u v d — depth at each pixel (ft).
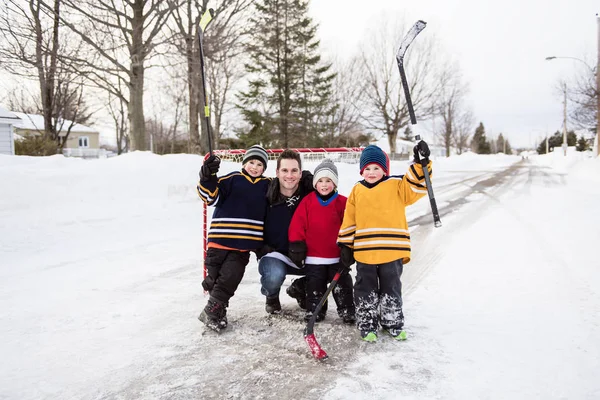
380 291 9.96
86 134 141.59
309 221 10.51
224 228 10.41
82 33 36.65
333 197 10.64
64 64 37.11
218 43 40.57
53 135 59.11
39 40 34.14
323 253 10.51
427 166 9.36
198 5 39.58
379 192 9.80
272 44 80.48
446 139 161.27
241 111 92.84
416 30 9.68
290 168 10.62
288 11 84.02
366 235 9.75
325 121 95.45
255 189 10.82
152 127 136.05
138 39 38.42
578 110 81.30
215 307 10.10
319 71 93.09
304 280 11.64
